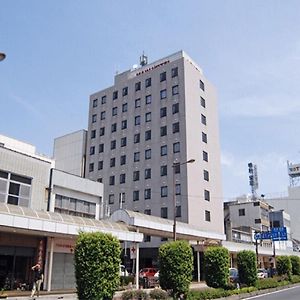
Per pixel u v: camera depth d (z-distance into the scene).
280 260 43.66
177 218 49.25
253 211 70.75
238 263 29.92
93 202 33.50
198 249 40.00
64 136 67.38
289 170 93.31
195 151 52.97
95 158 61.91
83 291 14.41
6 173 25.25
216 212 54.66
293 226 88.31
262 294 27.64
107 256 14.88
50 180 28.81
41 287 23.81
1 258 22.41
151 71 59.28
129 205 54.81
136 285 28.84
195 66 60.31
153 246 48.94
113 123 61.56
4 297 20.52
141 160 55.69
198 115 55.72
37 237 24.58
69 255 26.12
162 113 55.53
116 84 64.81
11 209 20.86
